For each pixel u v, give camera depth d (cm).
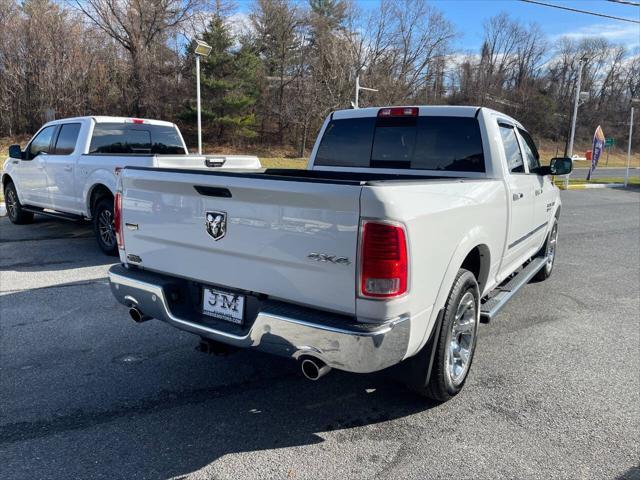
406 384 321
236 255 289
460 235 310
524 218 468
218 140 4175
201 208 299
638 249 928
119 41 3909
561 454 284
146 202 331
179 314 317
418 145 427
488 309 387
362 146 455
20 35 3519
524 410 332
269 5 4394
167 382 361
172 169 322
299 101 4225
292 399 341
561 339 460
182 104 3941
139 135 844
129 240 350
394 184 252
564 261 807
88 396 339
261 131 4428
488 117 404
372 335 242
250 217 278
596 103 8075
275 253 271
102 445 284
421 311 272
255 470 265
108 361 393
